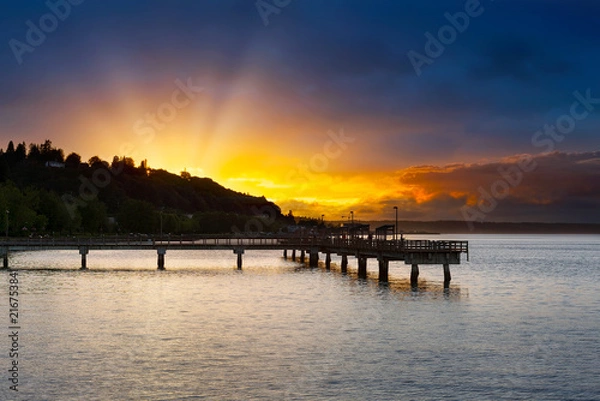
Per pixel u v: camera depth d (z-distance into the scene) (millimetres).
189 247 114062
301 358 42594
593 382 38094
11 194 180000
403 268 132000
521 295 78375
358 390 36188
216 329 51812
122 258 160625
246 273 105812
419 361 42188
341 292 77000
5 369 39406
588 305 69062
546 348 46219
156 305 64875
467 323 55625
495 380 38281
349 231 128375
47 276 96375
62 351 43875
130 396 34719
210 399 34469
